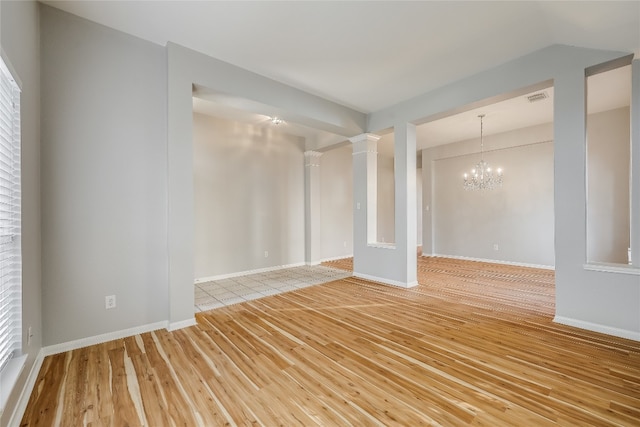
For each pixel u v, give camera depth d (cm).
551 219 592
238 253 559
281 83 388
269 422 162
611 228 504
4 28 165
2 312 169
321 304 376
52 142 244
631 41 246
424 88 408
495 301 384
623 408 171
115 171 275
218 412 171
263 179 601
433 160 782
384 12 253
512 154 641
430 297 404
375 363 226
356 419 164
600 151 515
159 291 298
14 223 184
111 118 273
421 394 186
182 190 304
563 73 296
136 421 164
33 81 221
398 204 465
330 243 737
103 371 215
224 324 310
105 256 269
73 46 256
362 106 475
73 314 252
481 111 502
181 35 287
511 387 192
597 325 279
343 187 770
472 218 712
